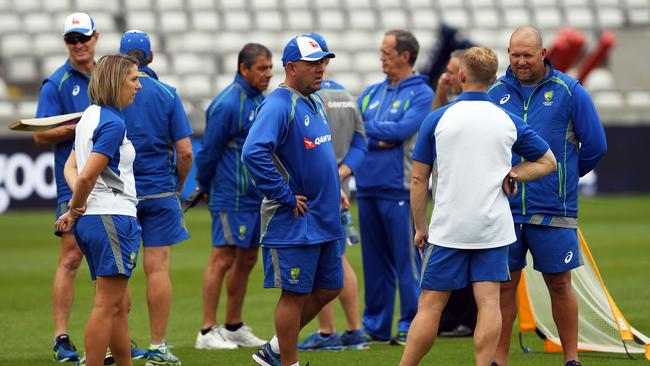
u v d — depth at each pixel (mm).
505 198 21047
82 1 94938
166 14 96625
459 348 28297
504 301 23797
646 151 82312
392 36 30141
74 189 20719
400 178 29719
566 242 23391
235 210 28750
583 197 81312
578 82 23734
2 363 26531
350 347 28703
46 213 70562
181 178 26859
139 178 25641
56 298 27000
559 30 104000
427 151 21391
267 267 22828
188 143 26516
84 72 27234
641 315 33219
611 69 99188
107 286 21406
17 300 38094
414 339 21094
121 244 21203
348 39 98375
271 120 22000
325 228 22719
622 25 106188
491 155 20766
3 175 70625
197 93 88812
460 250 20906
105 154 20594
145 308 36562
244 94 28750
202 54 92750
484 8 103938
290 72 22578
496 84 24312
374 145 30016
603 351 26781
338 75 93500
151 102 25750
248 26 97750
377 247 30406
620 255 49500
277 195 21906
